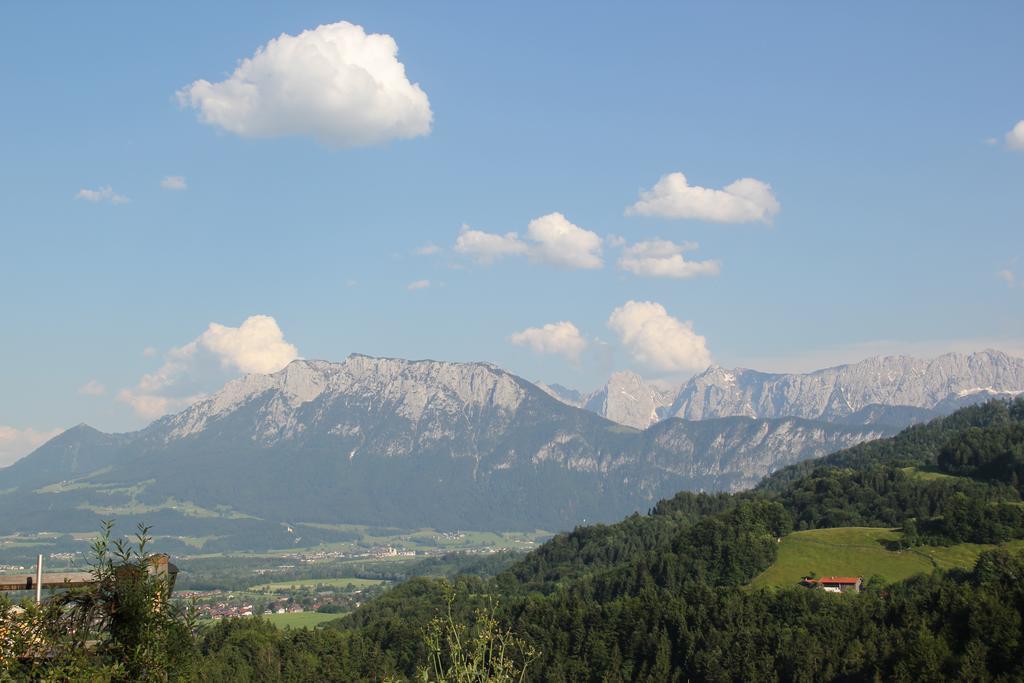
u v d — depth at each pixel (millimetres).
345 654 160000
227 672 141000
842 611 156000
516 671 34188
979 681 119062
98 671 23328
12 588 25047
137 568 25328
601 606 173250
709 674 147375
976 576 169125
